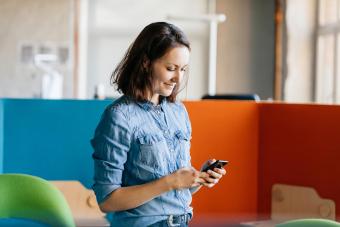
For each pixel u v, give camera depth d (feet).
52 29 29.55
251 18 30.71
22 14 29.40
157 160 6.41
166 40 6.22
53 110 9.89
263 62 30.73
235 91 30.83
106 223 9.75
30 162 9.90
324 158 9.12
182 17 27.50
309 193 9.32
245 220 9.83
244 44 30.76
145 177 6.39
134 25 30.25
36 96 29.55
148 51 6.31
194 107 9.80
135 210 6.40
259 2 30.60
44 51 29.58
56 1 29.50
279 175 9.68
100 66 30.07
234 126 9.91
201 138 9.84
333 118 9.00
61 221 6.84
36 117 9.88
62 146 9.92
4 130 9.87
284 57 28.50
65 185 9.89
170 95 6.75
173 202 6.50
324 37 26.78
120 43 30.17
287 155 9.57
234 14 30.68
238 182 9.94
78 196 9.86
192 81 30.91
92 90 30.04
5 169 9.88
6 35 29.40
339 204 8.96
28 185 6.86
